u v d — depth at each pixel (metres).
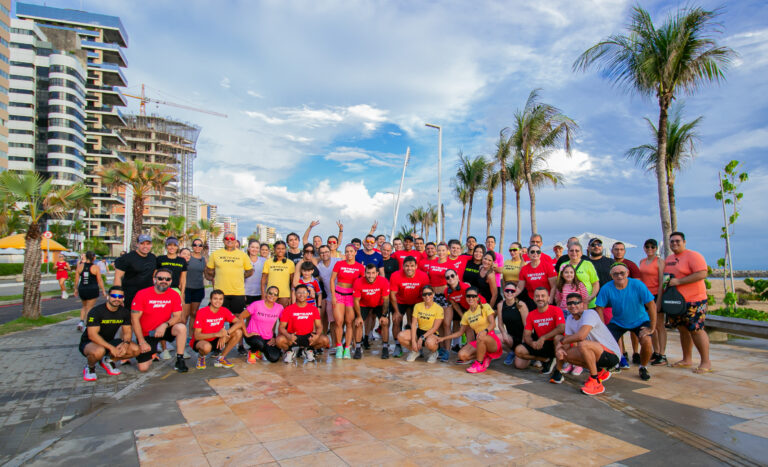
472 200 28.91
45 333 10.30
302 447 3.86
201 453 3.74
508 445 3.92
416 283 7.88
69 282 25.91
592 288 6.84
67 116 81.50
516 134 19.08
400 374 6.58
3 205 12.12
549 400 5.27
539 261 7.53
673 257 6.79
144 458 3.65
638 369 6.82
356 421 4.51
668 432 4.23
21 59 77.94
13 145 77.19
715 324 9.24
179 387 5.81
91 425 4.41
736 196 12.53
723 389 5.67
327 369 6.89
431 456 3.69
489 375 6.57
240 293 8.02
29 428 4.46
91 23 100.69
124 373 6.61
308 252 8.59
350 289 7.78
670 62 10.13
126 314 6.60
